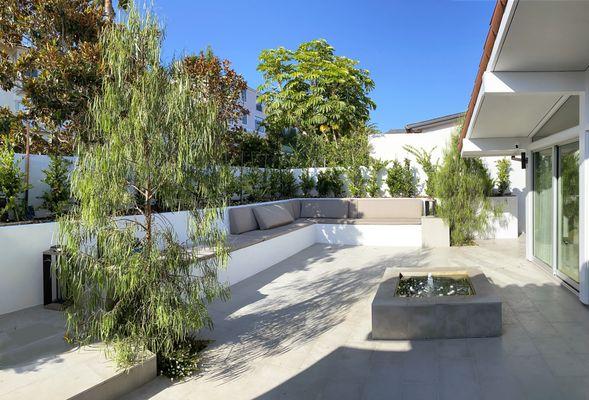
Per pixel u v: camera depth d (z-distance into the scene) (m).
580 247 4.64
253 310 4.86
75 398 2.53
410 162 10.98
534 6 3.36
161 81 3.06
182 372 3.18
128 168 2.94
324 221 9.95
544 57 4.06
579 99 4.54
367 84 18.47
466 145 7.02
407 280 4.89
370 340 3.84
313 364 3.38
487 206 8.96
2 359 3.07
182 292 3.20
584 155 4.42
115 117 2.91
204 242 3.31
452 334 3.77
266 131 15.52
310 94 16.64
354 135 12.01
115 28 3.07
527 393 2.76
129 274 2.92
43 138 7.43
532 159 6.95
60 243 2.93
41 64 5.61
